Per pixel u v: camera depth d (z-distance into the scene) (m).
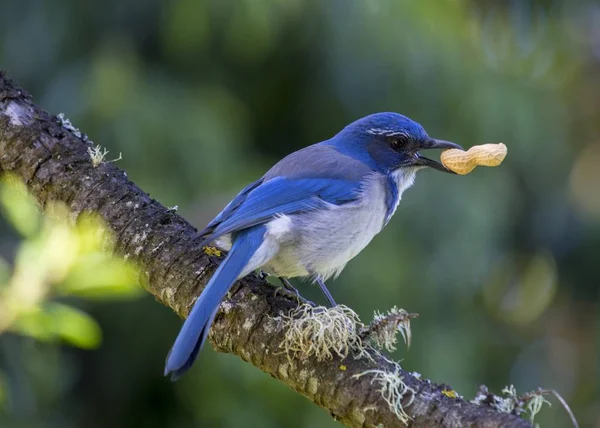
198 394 12.98
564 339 18.88
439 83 14.04
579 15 17.61
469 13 15.95
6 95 7.59
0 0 13.92
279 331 6.44
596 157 19.33
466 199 13.84
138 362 13.61
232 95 14.27
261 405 12.84
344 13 13.81
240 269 6.84
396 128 9.55
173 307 6.97
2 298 5.04
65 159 7.37
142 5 13.80
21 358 12.90
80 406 13.74
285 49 14.05
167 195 12.73
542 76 16.47
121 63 13.35
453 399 5.82
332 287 13.23
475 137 14.24
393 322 6.20
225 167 13.38
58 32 13.81
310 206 8.37
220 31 13.62
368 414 5.95
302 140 14.91
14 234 12.43
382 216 9.10
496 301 18.39
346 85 14.16
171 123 13.16
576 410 18.30
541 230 17.12
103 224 7.13
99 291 4.98
